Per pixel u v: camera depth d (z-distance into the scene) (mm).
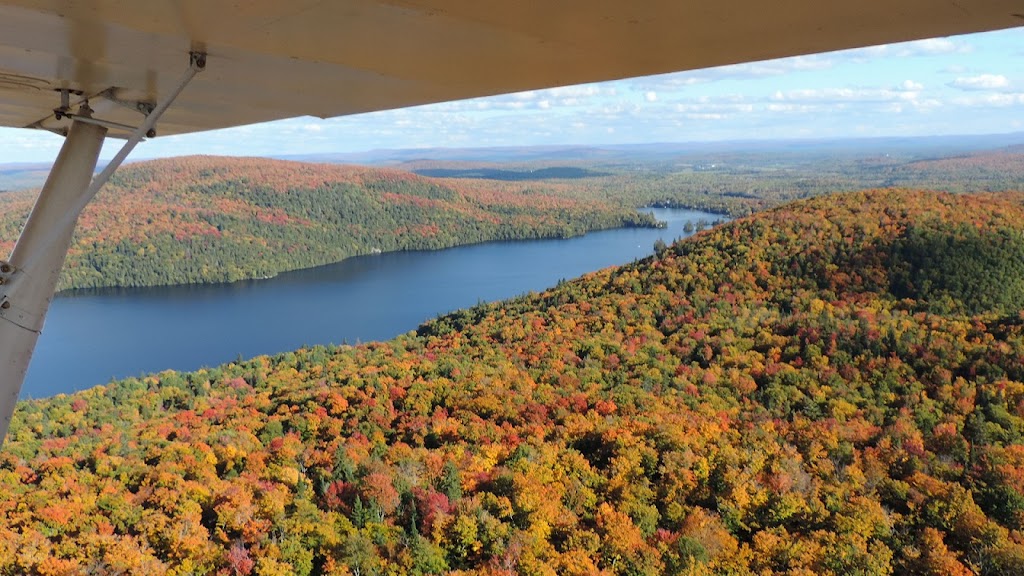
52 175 5402
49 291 5082
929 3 2178
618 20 2803
